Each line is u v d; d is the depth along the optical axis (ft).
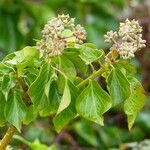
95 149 4.99
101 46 5.04
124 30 1.90
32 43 4.92
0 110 2.05
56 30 1.86
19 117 2.00
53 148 3.33
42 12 4.94
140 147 4.73
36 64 1.97
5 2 4.92
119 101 1.93
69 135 4.85
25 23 4.98
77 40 1.94
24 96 2.04
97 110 1.92
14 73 2.01
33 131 4.72
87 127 4.98
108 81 1.93
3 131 3.22
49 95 1.97
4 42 4.87
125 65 1.98
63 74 1.92
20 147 4.18
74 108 1.96
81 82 1.97
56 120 1.99
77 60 1.97
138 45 1.90
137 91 2.02
